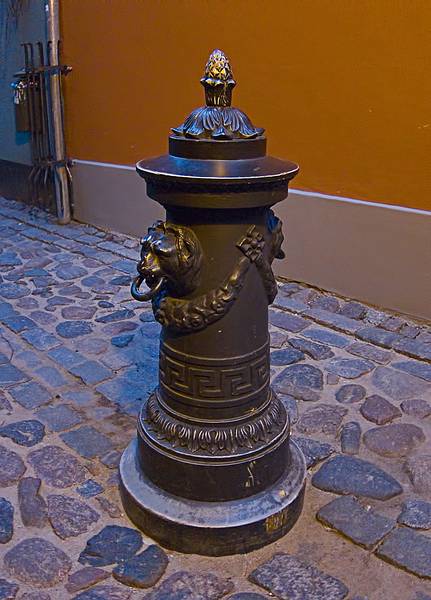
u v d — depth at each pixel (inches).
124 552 87.0
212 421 86.7
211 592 81.0
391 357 140.7
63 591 80.7
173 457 87.1
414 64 142.8
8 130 282.5
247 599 80.0
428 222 149.9
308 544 88.9
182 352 84.7
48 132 252.4
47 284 186.4
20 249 221.0
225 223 77.9
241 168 74.3
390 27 144.1
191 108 195.5
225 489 87.1
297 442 110.1
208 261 79.3
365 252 163.8
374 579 82.9
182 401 87.3
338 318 159.0
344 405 121.7
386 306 163.6
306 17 157.6
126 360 139.7
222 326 81.8
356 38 150.3
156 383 130.3
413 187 151.4
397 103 148.3
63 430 113.5
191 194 74.1
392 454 107.3
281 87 168.4
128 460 98.1
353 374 133.0
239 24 172.4
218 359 83.2
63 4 231.6
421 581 82.6
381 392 126.3
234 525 85.0
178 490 88.4
